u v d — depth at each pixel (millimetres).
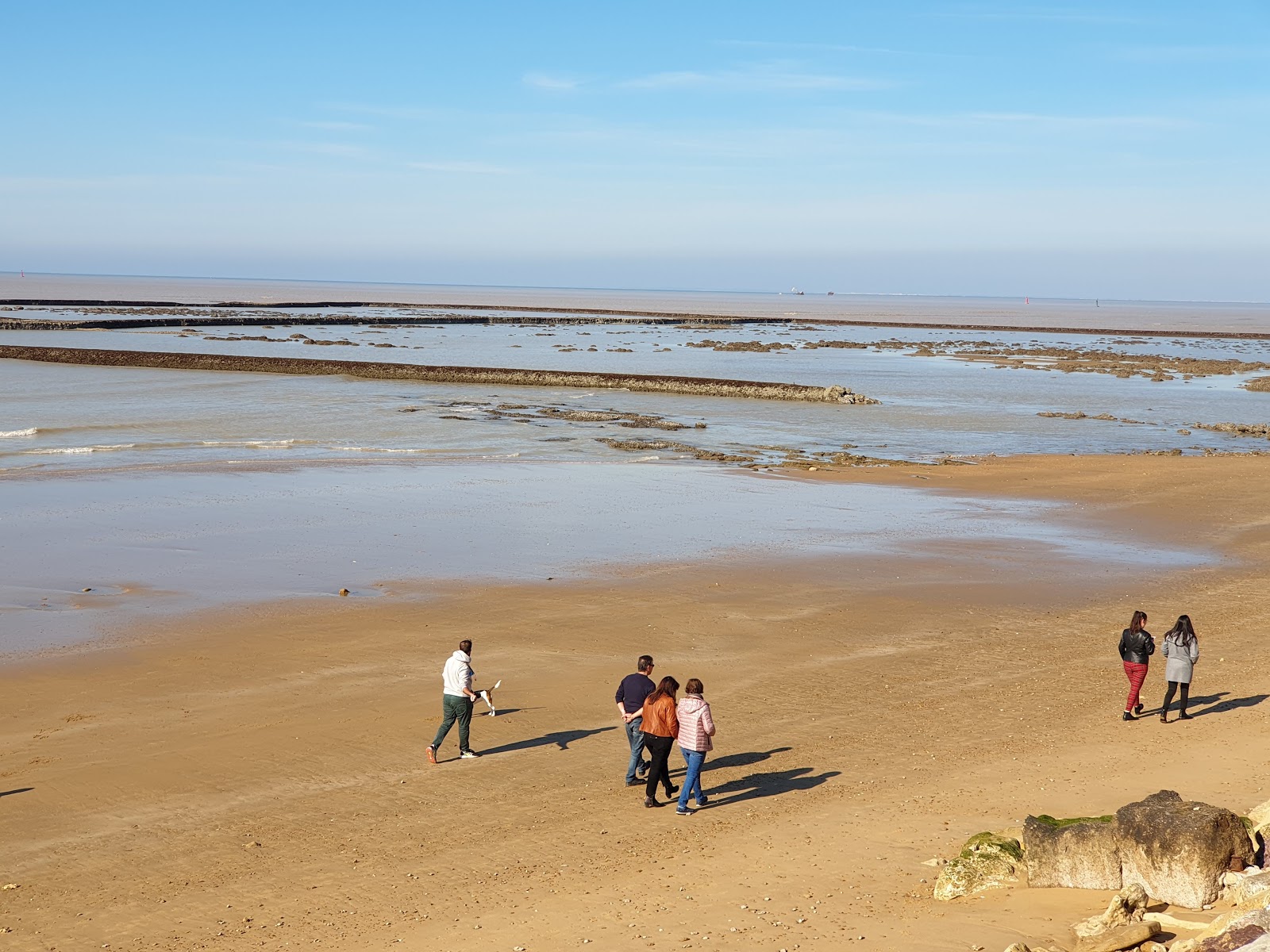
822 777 13492
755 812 12383
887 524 31531
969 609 22453
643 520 31438
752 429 57188
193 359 83000
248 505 32500
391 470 40062
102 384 70688
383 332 137625
